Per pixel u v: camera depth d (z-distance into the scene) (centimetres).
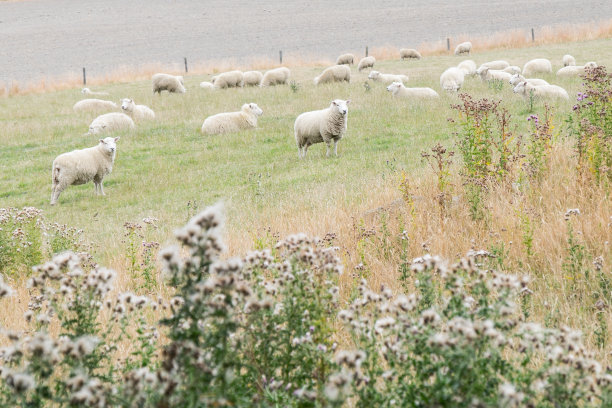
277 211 2303
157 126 4788
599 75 1962
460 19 12231
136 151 4103
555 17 11512
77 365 591
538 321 1012
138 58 10244
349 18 13225
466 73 6206
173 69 8781
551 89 4184
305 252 734
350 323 677
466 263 697
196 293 508
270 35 11875
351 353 541
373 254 1504
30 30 13162
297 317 716
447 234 1559
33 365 543
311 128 3416
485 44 9006
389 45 10150
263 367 691
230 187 3053
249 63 9169
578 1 13075
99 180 3259
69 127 4975
